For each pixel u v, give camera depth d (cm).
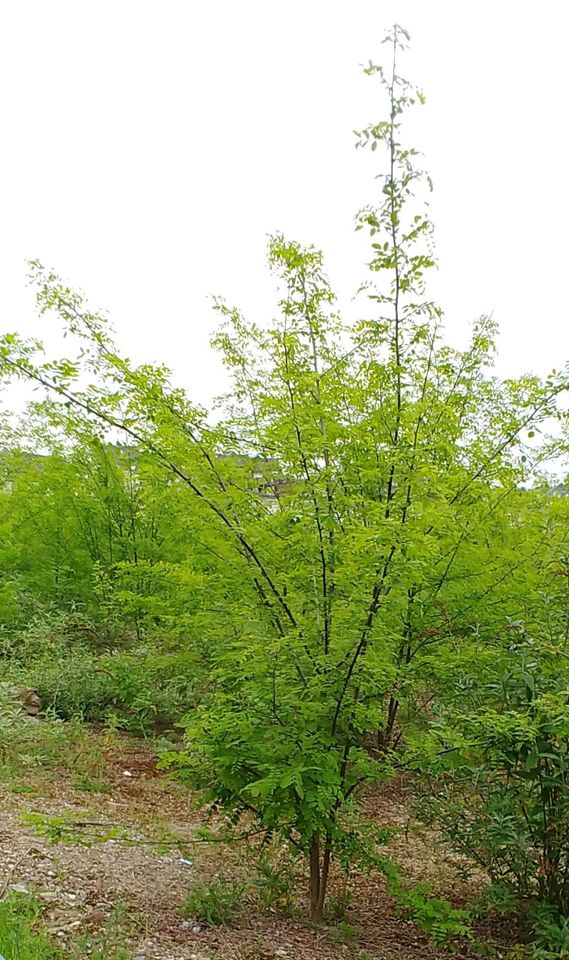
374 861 446
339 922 452
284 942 409
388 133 436
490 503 597
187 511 511
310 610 452
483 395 716
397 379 493
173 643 814
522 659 422
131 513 1046
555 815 415
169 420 439
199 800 442
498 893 426
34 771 698
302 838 436
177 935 396
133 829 568
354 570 415
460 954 421
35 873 446
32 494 1130
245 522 464
